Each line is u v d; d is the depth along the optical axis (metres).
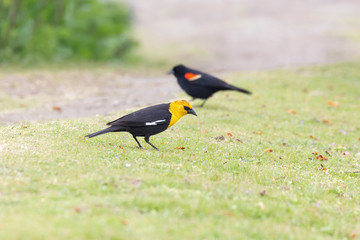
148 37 42.03
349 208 8.75
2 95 20.48
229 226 7.07
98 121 13.66
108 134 12.06
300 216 8.00
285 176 10.04
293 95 21.38
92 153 9.77
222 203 7.88
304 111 18.64
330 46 36.22
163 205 7.46
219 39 40.72
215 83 16.86
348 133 16.12
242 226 7.12
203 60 33.72
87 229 6.24
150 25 47.03
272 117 17.12
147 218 6.92
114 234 6.16
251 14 50.44
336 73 26.52
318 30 42.00
